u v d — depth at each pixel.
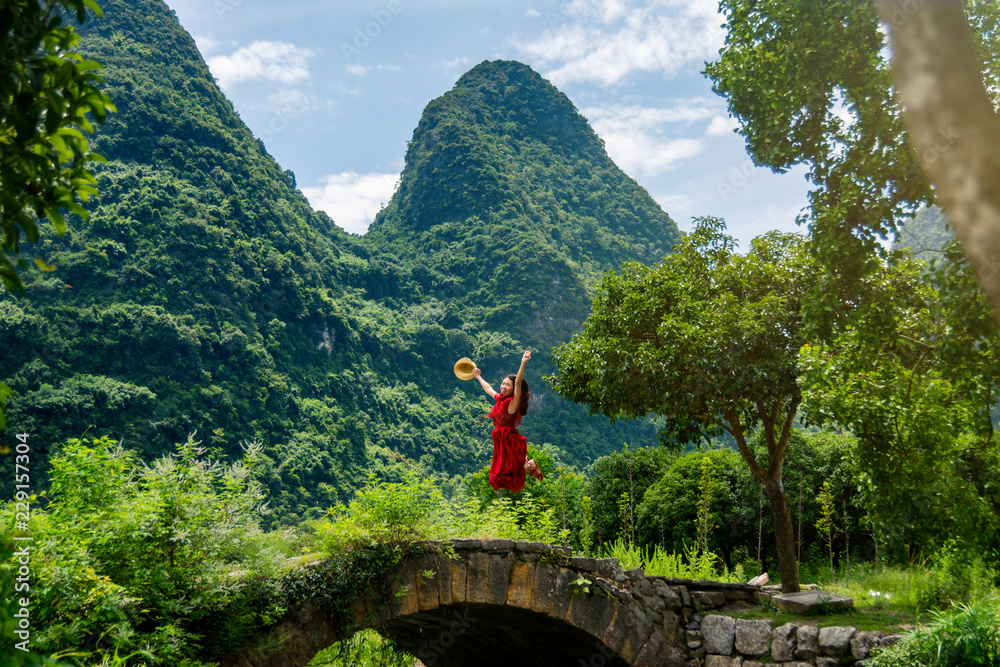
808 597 11.50
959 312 8.48
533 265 179.88
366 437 125.50
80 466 6.91
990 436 9.18
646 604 11.12
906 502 10.34
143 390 90.56
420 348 164.75
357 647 12.16
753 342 12.27
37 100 3.39
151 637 6.59
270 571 8.04
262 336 121.94
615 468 26.80
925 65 1.95
